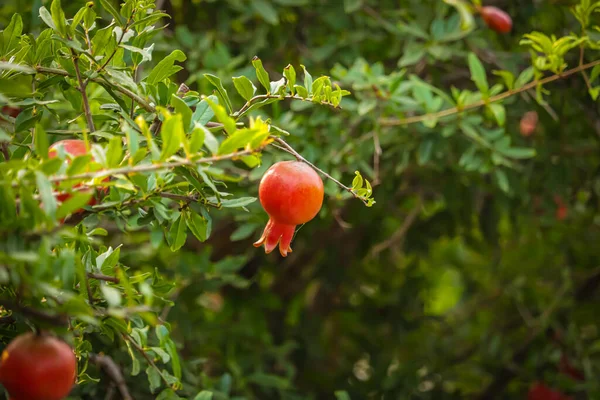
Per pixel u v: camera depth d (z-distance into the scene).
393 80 2.80
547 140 3.25
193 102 2.32
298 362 3.95
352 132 3.05
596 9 2.68
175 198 2.27
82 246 2.31
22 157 2.29
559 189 3.28
